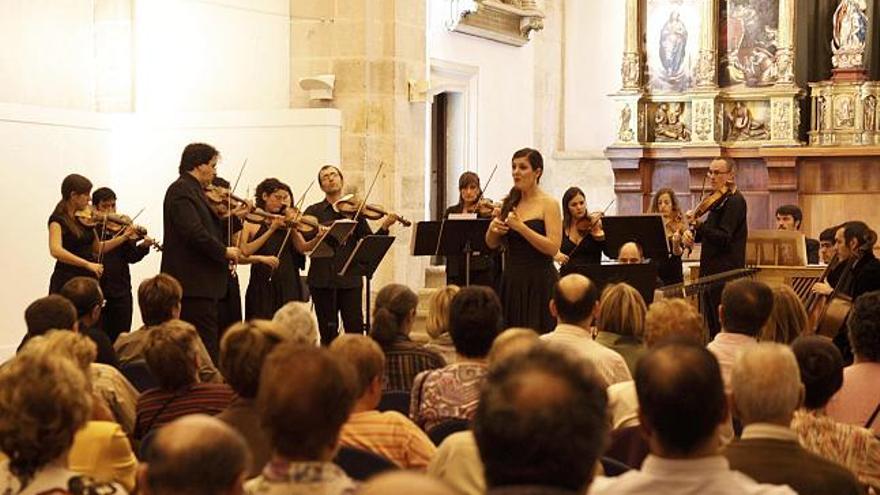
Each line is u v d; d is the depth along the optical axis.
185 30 14.38
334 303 11.40
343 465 4.19
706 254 11.98
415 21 14.53
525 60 19.44
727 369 5.86
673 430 3.36
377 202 14.22
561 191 20.39
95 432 4.48
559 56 20.34
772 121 18.84
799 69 19.16
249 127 13.59
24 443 3.57
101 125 13.78
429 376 5.30
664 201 12.79
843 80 18.55
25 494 3.58
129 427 5.88
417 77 14.59
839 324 9.04
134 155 13.93
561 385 2.59
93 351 4.99
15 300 12.59
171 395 5.37
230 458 2.96
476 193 12.16
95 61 14.18
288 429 3.17
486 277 12.16
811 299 10.41
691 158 19.11
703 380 3.34
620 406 5.35
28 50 13.34
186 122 13.78
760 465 3.94
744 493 3.38
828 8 19.08
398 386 6.45
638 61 19.52
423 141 14.73
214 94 14.43
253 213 10.84
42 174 12.92
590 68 20.39
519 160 9.38
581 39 20.44
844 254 10.01
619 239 11.38
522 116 19.42
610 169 20.09
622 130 19.45
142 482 3.11
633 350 6.60
